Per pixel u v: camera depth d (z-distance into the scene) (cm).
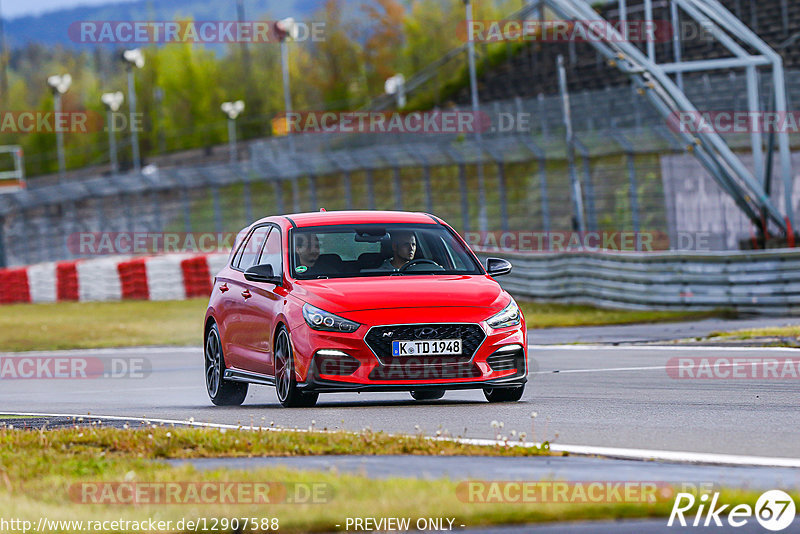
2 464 2247
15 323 9575
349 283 3291
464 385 3142
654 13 15238
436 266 3459
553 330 6794
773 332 5406
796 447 2475
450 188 11256
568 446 2466
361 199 12169
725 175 8569
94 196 14138
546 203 10256
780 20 14850
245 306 3578
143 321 9131
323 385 3122
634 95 10838
